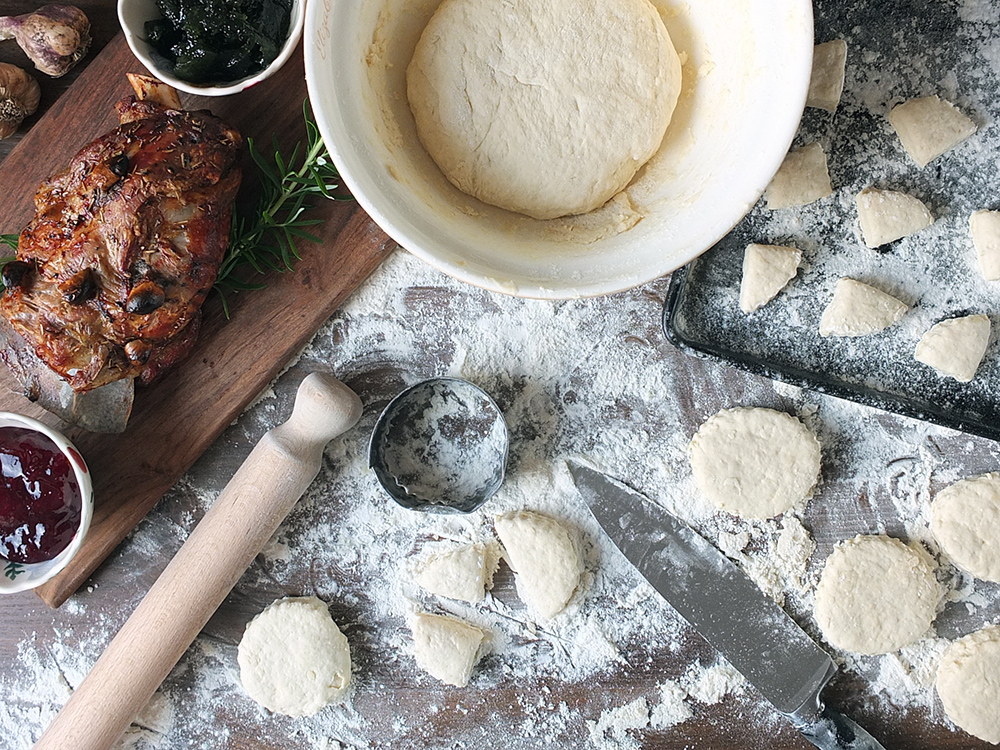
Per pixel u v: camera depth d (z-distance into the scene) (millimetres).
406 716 511
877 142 477
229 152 418
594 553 509
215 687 508
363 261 476
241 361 477
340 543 508
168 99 430
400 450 495
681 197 396
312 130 438
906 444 503
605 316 504
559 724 512
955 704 490
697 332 491
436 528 507
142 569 502
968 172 478
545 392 506
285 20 441
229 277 469
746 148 370
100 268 400
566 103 392
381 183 364
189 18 421
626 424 506
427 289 502
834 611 492
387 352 503
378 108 389
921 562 493
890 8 468
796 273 480
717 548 503
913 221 469
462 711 513
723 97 398
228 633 507
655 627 510
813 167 467
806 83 357
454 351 504
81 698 459
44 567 449
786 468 490
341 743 512
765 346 488
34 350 416
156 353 440
